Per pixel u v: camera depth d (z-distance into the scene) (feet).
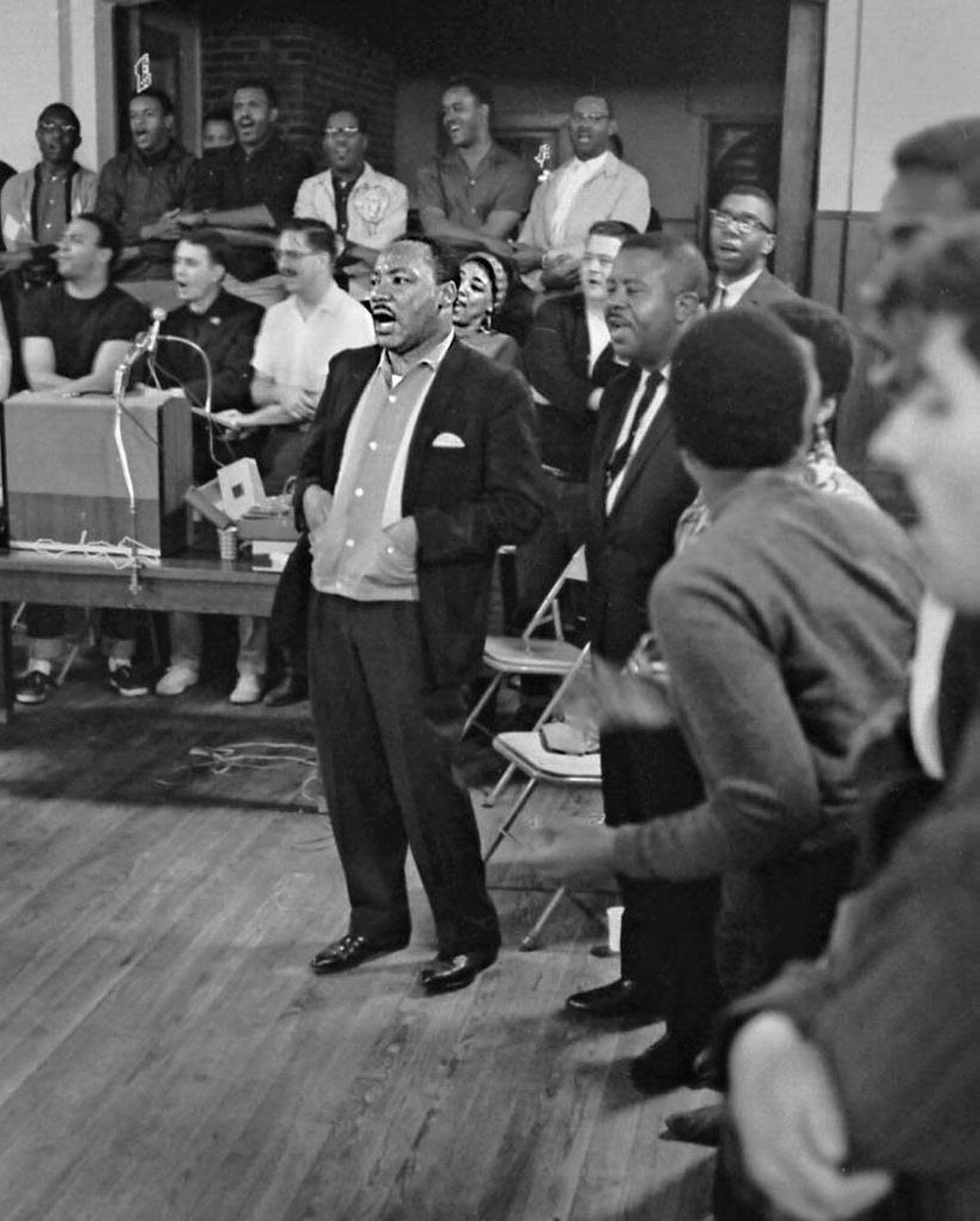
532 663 14.32
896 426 2.09
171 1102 9.91
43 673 19.07
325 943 12.35
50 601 15.65
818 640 5.93
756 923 6.70
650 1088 10.03
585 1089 10.11
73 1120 9.68
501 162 24.73
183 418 15.97
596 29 38.75
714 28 38.24
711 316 6.28
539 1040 10.77
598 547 10.49
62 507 15.70
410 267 10.80
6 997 11.35
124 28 28.09
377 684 11.21
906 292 2.10
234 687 19.60
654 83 38.81
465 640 11.09
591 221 23.54
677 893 9.43
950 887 2.01
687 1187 9.02
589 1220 8.69
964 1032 1.99
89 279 18.94
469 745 17.31
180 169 25.29
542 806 15.57
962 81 25.91
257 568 15.21
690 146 38.91
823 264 26.81
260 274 23.76
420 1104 9.93
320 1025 10.98
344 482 11.31
